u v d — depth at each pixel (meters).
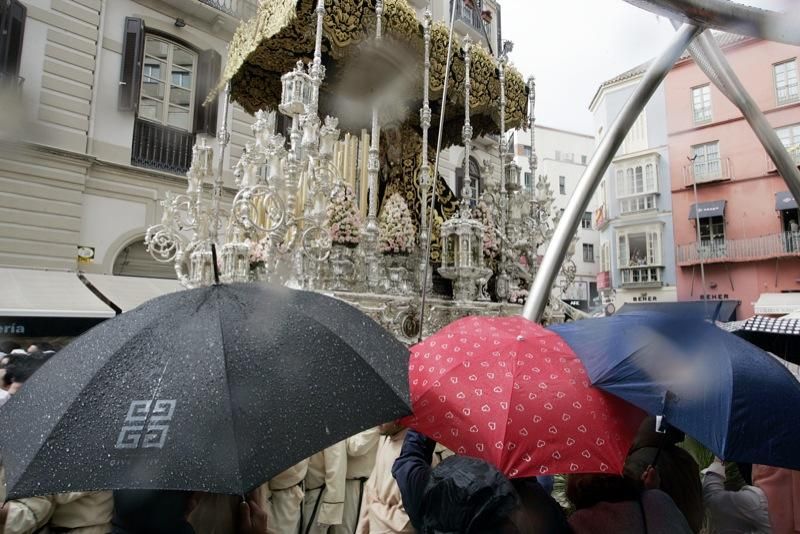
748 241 13.51
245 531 2.12
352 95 7.87
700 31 4.66
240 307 1.95
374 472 3.05
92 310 9.49
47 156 10.23
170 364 1.66
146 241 6.09
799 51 11.48
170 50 12.20
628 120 4.76
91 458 1.44
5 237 9.85
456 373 2.38
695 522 2.65
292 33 6.59
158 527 1.76
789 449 2.25
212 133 12.33
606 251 16.09
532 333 2.64
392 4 5.96
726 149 13.97
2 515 2.50
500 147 6.95
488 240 6.34
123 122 11.41
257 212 5.30
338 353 1.93
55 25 10.55
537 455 2.06
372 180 5.62
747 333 5.11
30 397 1.70
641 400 2.29
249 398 1.61
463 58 6.71
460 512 1.66
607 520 2.07
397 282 5.51
